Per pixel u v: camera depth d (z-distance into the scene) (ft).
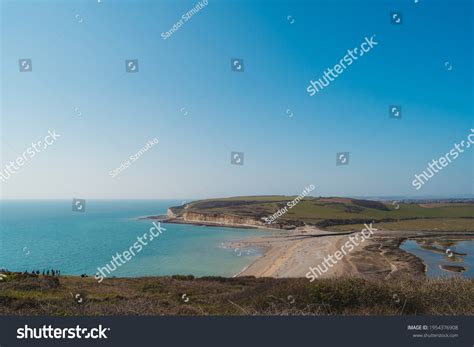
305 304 24.25
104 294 49.01
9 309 26.04
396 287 25.81
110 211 527.40
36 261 152.46
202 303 37.70
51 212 504.02
